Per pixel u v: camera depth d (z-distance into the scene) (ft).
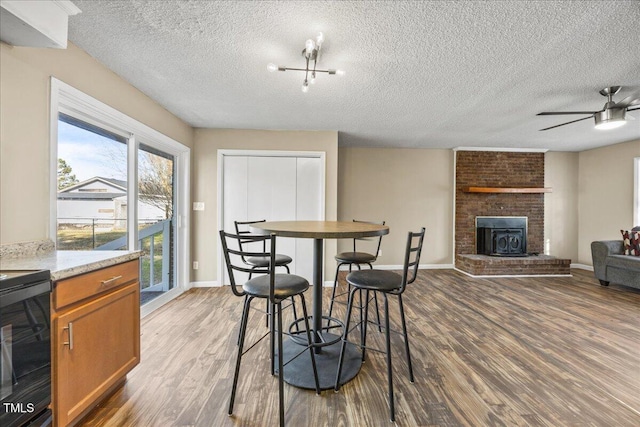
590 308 10.08
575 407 5.03
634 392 5.44
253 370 6.10
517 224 16.65
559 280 14.15
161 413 4.81
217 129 12.51
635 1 4.70
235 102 9.50
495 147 16.38
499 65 6.91
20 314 3.46
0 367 3.24
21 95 5.07
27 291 3.53
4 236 4.82
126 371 5.34
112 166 7.99
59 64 5.85
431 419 4.71
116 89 7.59
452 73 7.36
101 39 6.03
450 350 7.03
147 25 5.56
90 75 6.70
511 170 16.78
